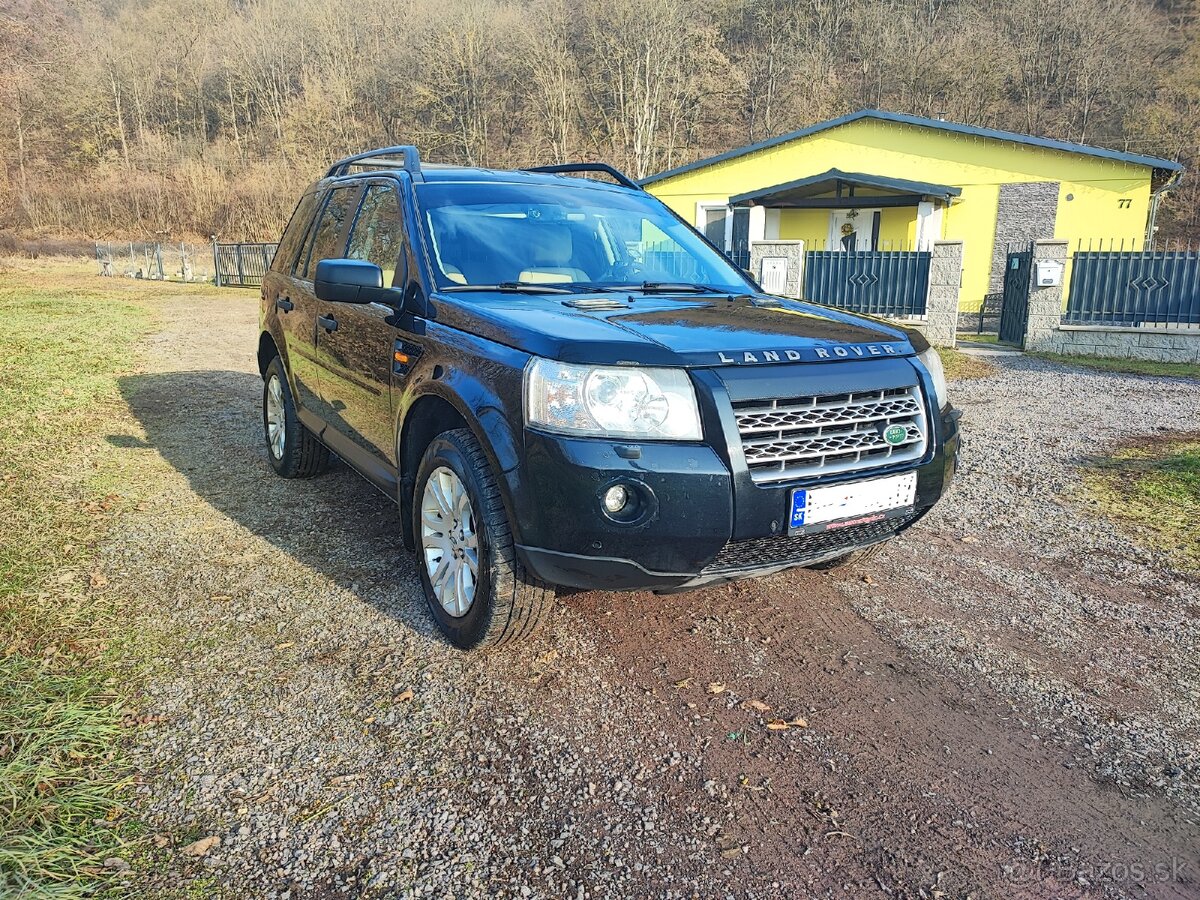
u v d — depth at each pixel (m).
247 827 2.22
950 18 60.47
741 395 2.59
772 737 2.67
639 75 56.62
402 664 3.07
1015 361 11.91
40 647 3.08
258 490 5.09
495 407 2.73
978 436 7.08
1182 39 54.47
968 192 20.05
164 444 6.15
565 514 2.54
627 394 2.54
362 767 2.48
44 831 2.13
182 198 51.62
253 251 25.05
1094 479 5.66
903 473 2.87
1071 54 54.81
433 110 61.62
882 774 2.49
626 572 2.60
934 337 13.61
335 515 4.66
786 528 2.65
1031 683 3.02
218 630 3.30
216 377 9.09
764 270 14.30
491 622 2.94
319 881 2.04
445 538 3.25
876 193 20.81
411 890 2.01
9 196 51.41
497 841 2.19
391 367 3.51
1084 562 4.18
